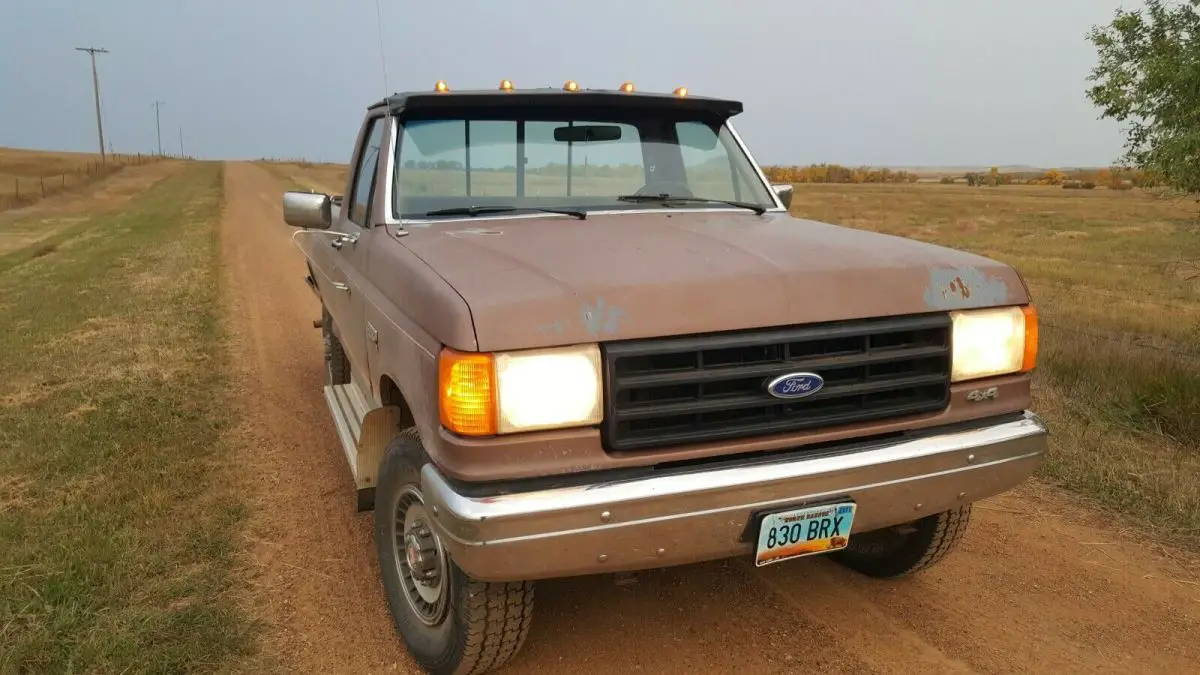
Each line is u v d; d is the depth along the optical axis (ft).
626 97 12.69
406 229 10.98
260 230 67.00
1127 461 15.94
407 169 11.66
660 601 11.54
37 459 15.84
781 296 8.13
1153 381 18.90
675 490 7.63
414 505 9.46
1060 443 16.87
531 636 10.66
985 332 9.05
